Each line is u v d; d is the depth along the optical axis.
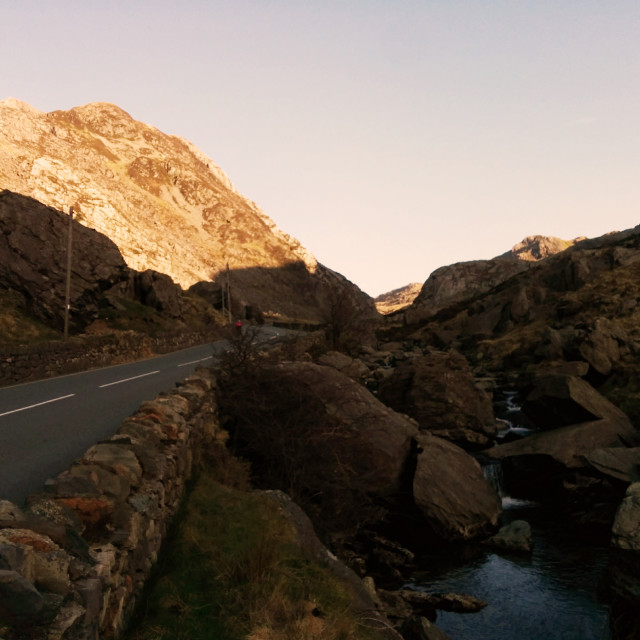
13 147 130.00
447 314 63.75
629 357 25.44
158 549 6.33
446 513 13.60
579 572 11.72
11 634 2.93
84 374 25.08
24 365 22.72
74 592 3.48
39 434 11.28
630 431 18.38
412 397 21.39
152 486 6.31
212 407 12.59
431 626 8.14
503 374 33.50
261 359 14.45
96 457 6.13
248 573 6.21
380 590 10.62
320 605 6.08
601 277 46.28
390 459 14.53
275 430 12.32
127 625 4.78
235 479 10.26
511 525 13.65
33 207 35.91
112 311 40.91
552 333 31.61
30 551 3.39
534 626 9.80
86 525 4.75
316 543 8.35
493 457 18.02
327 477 12.29
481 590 11.14
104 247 38.81
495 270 87.19
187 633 4.93
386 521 13.97
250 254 198.00
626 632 9.48
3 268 32.62
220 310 71.94
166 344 39.47
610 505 14.48
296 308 179.12
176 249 147.62
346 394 15.16
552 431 18.22
